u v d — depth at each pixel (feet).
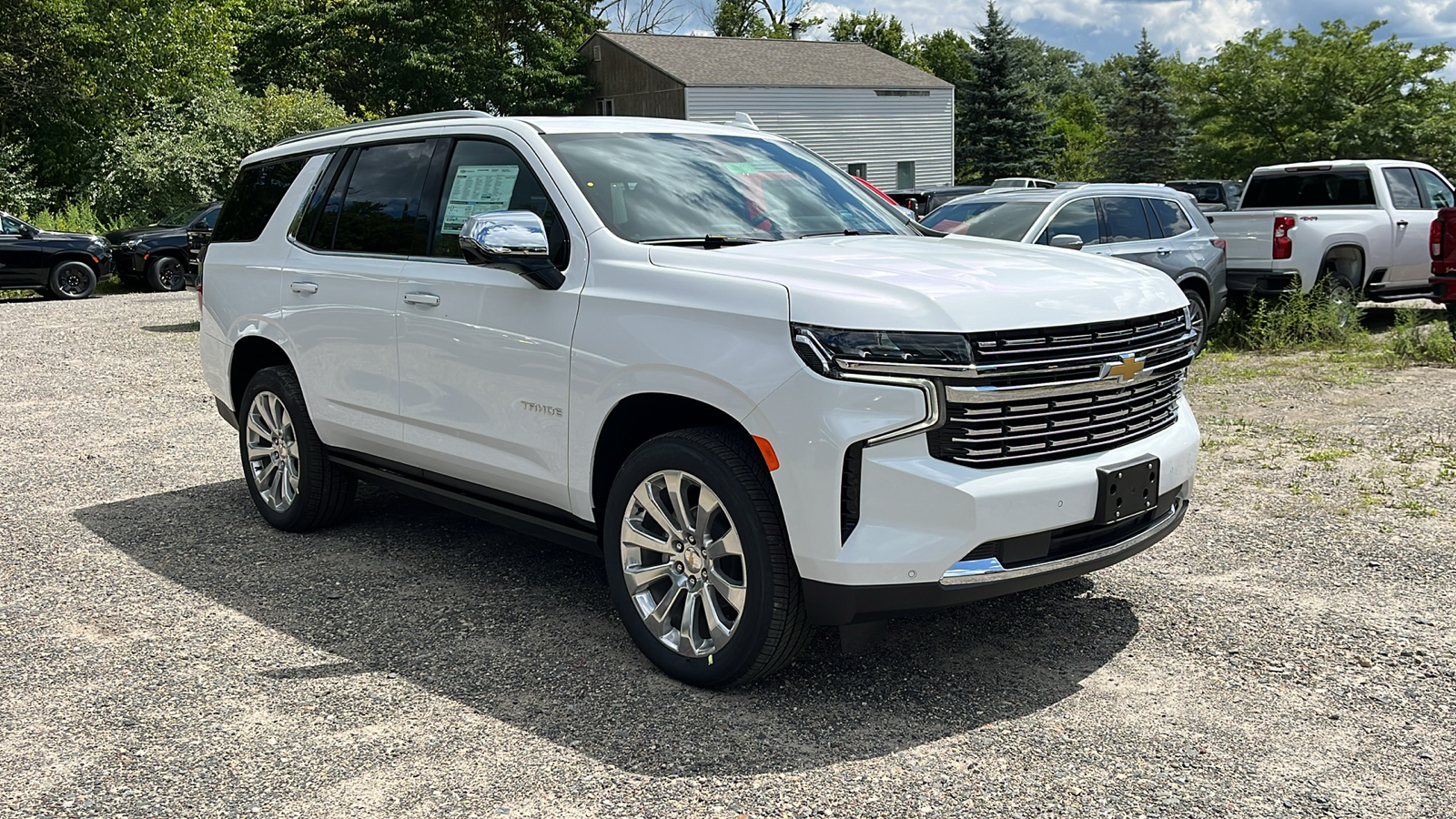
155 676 12.80
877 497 10.84
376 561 16.93
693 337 11.69
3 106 85.30
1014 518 10.97
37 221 80.38
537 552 17.29
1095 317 11.51
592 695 12.19
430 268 14.98
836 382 10.71
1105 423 11.79
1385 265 40.45
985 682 12.42
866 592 10.91
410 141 16.26
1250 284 38.65
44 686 12.55
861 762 10.69
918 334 10.64
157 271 67.46
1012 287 11.48
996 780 10.31
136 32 91.91
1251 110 121.29
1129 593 15.07
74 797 10.16
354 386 16.28
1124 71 173.17
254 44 135.54
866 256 12.60
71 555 17.34
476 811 9.87
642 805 9.93
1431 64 114.73
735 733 11.28
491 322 13.89
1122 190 33.86
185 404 30.35
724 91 125.49
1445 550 16.48
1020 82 171.63
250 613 14.78
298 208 17.84
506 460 14.07
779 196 15.15
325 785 10.33
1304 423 25.07
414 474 15.99
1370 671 12.53
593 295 12.78
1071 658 13.04
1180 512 13.20
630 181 14.08
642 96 130.52
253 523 18.99
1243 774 10.37
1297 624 13.88
